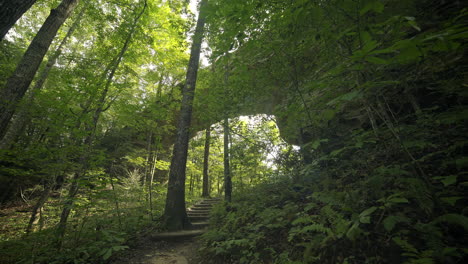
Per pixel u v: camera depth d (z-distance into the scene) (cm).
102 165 529
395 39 181
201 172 1689
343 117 428
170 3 702
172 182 635
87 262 377
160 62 985
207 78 718
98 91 491
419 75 239
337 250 227
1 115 359
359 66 145
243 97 512
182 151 666
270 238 338
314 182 397
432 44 118
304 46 292
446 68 237
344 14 185
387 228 184
